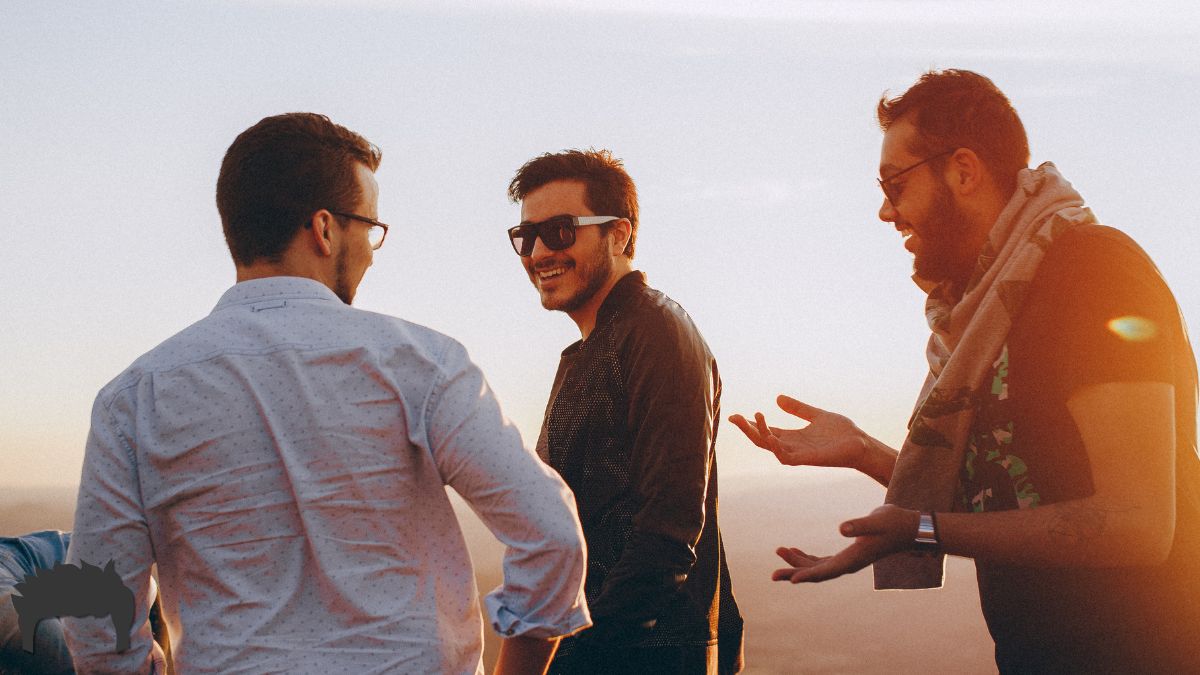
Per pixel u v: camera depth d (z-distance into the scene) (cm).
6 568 208
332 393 139
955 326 188
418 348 144
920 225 192
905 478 186
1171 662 162
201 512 137
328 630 134
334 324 144
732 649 253
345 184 155
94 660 138
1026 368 171
